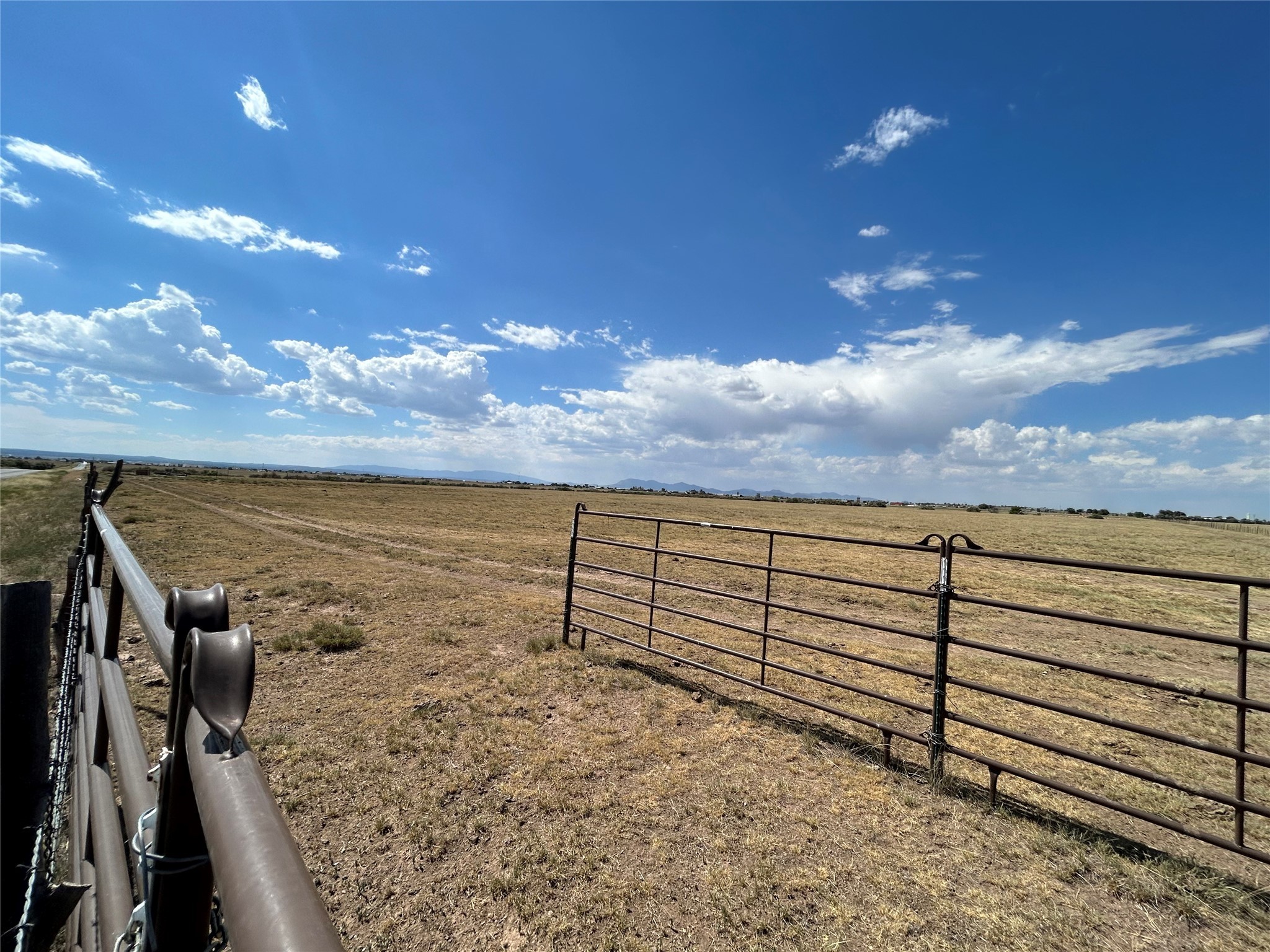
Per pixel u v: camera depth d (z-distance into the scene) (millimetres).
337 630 6207
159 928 778
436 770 3480
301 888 463
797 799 3324
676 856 2777
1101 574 16969
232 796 578
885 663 3787
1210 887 2654
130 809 985
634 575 5457
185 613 761
